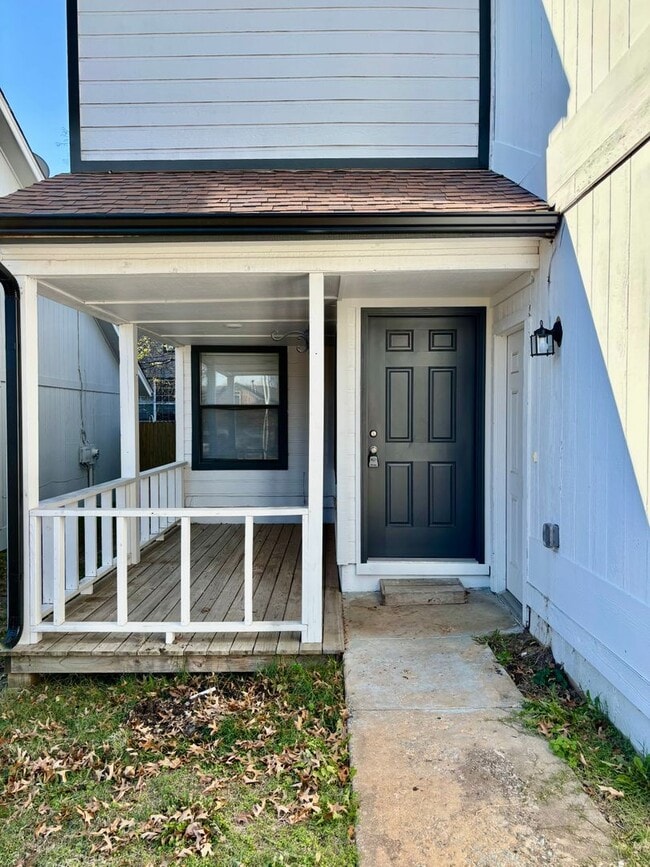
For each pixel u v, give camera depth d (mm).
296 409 6688
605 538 2516
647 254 2172
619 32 2350
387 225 3037
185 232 3037
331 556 5246
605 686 2551
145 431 9477
